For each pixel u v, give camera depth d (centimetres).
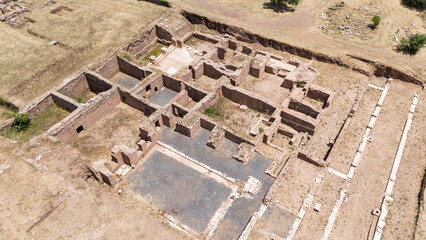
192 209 2614
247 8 5422
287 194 2745
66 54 4209
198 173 2875
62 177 2650
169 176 2856
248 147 2975
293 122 3412
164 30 4741
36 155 2798
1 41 4412
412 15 5103
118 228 2381
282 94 3841
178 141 3152
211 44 4856
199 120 3198
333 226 2559
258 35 4700
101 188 2692
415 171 3008
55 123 3403
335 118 3538
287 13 5300
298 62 4169
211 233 2456
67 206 2484
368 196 2798
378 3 5231
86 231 2348
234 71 3934
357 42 4597
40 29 4725
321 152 3197
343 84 4006
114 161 2942
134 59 4144
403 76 4053
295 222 2530
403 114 3619
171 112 3438
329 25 4981
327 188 2833
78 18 4991
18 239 2275
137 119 3516
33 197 2511
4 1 5344
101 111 3475
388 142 3281
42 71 3947
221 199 2684
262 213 2578
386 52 4397
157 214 2545
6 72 3891
